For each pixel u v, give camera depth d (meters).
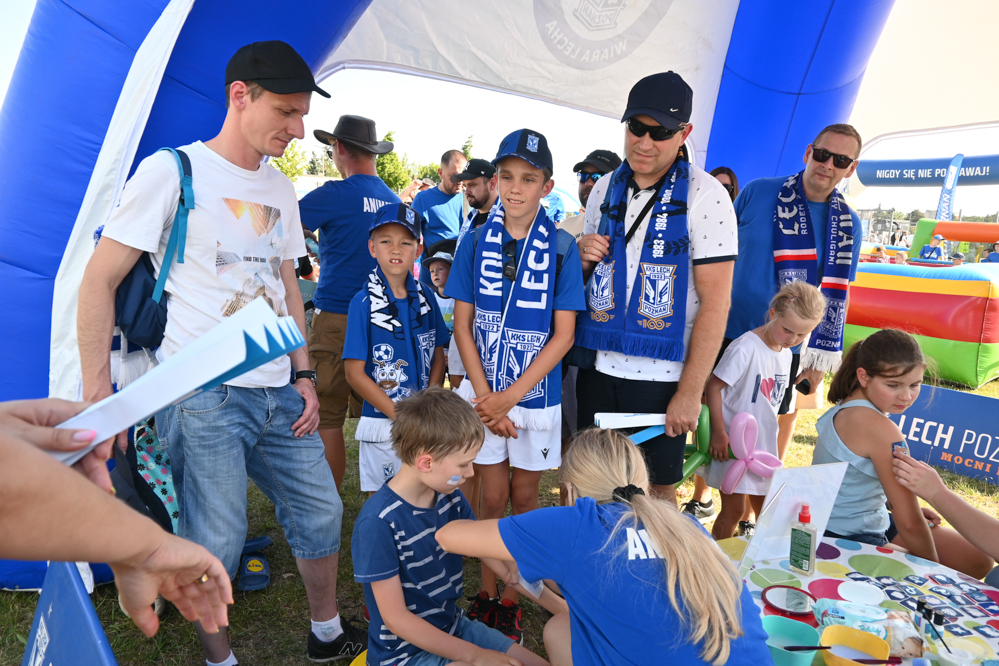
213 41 2.79
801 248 3.34
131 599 0.70
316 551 2.22
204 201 1.91
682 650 1.29
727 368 2.87
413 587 1.80
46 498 0.55
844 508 2.28
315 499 2.21
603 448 1.61
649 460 2.49
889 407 2.21
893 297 6.96
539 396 2.42
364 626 2.56
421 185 6.46
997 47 4.62
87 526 0.59
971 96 5.02
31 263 2.38
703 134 5.18
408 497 1.79
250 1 2.83
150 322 1.89
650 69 4.67
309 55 3.12
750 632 1.34
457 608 1.95
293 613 2.65
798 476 1.82
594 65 4.52
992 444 4.26
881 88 5.38
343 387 3.33
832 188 3.32
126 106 2.20
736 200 3.73
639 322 2.39
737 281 3.52
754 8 4.38
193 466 1.95
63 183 2.32
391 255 2.58
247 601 2.72
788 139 4.98
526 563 1.44
